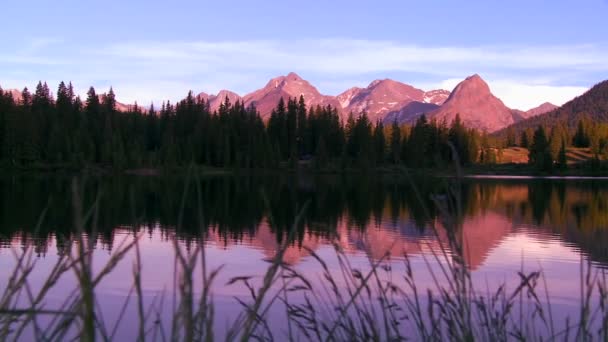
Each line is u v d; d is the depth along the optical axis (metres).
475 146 114.25
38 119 80.81
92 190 40.56
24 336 5.48
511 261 15.86
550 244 19.73
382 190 53.88
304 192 50.28
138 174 73.25
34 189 45.22
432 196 2.13
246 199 41.62
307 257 13.59
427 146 83.50
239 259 15.51
